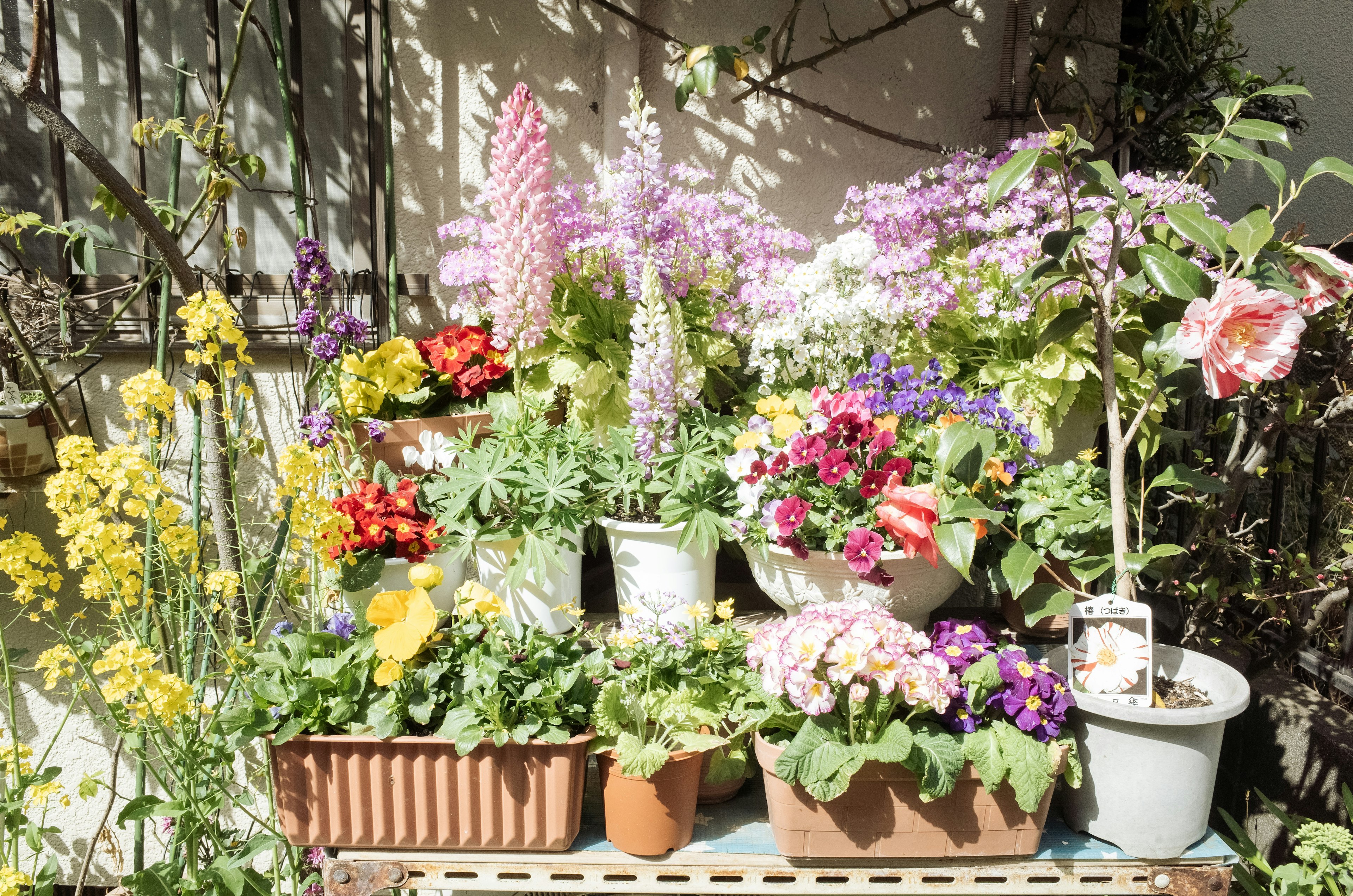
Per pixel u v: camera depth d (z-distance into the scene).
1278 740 2.19
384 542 1.83
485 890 1.57
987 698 1.52
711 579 1.95
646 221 2.02
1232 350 1.32
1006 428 1.84
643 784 1.47
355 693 1.51
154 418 1.66
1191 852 1.51
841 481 1.71
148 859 2.58
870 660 1.42
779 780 1.46
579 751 1.49
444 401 2.28
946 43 2.58
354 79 2.43
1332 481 2.59
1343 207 3.56
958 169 2.34
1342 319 1.94
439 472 2.10
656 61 2.60
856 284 2.09
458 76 2.57
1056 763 1.45
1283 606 2.37
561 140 2.61
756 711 1.54
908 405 1.81
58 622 1.63
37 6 1.63
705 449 1.90
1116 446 1.60
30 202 2.50
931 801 1.45
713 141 2.63
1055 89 2.50
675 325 1.99
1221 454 2.54
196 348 2.36
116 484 1.52
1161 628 2.38
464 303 2.43
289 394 2.51
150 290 2.45
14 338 2.16
